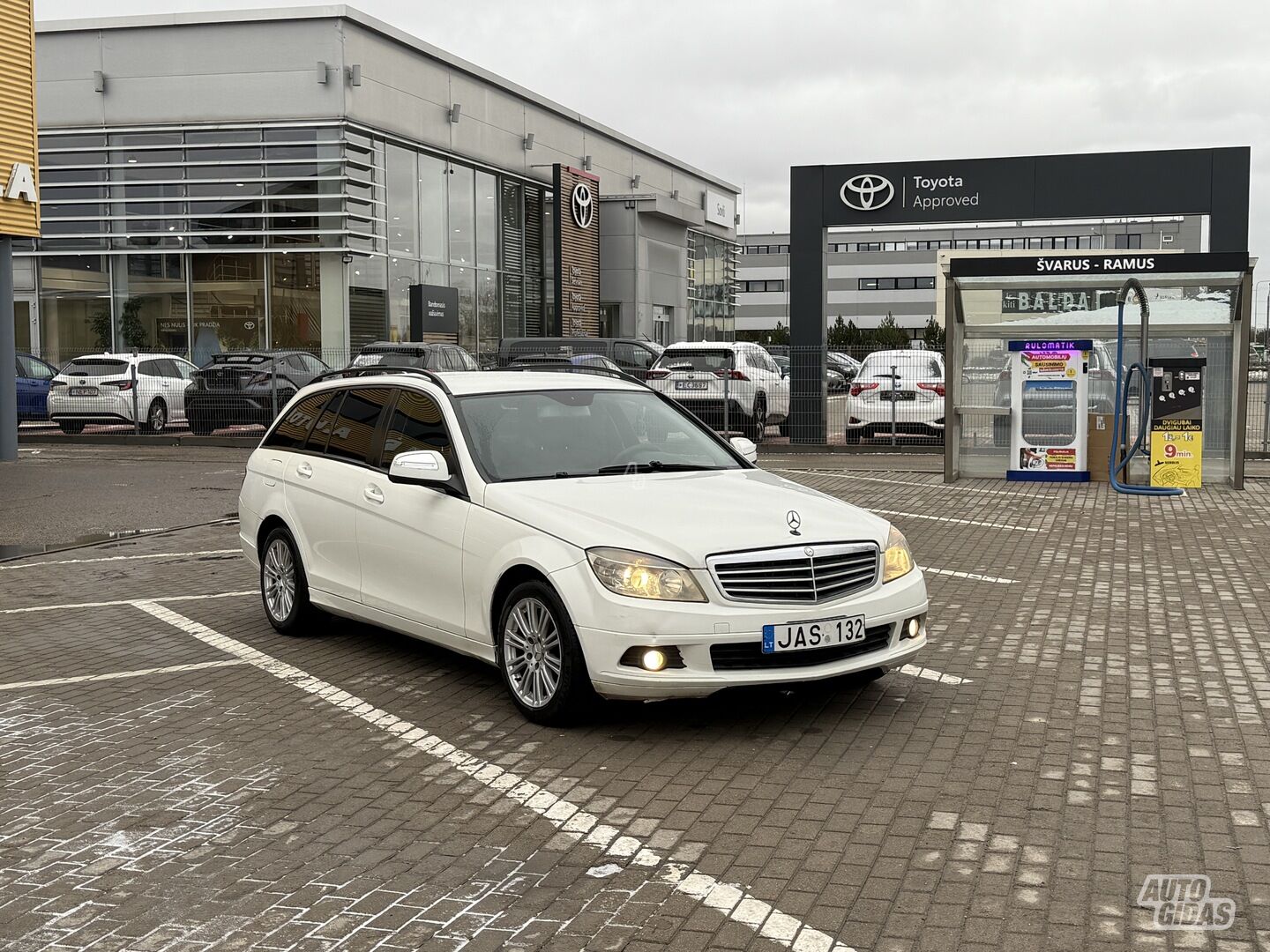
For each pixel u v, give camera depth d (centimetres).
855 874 418
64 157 3064
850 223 2123
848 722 592
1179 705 615
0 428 1991
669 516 586
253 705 643
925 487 1598
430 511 657
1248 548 1091
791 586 564
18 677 713
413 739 580
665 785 509
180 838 462
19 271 3125
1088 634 772
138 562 1112
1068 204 2008
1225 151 1931
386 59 3152
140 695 669
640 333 4406
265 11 2975
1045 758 536
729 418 2197
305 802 499
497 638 615
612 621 551
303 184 2998
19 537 1255
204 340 3073
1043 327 1631
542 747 561
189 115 3020
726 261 5600
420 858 440
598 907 397
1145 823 459
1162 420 1536
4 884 423
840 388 2297
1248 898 395
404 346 2403
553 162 4012
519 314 3875
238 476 1797
